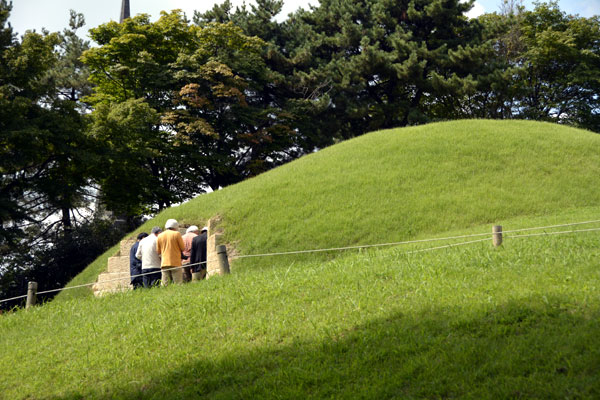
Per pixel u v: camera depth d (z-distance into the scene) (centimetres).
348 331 755
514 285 780
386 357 656
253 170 4056
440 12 4225
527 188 1956
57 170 3306
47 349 951
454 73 3981
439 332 686
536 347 593
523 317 672
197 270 1474
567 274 795
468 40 4381
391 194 1961
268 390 634
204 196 2359
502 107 4378
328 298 905
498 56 4419
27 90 3027
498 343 623
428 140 2358
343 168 2212
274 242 1759
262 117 4047
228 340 821
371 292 884
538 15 4744
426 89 4191
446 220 1770
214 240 1773
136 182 3512
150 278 1381
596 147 2298
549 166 2117
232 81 3806
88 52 3672
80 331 1005
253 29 4450
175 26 3862
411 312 761
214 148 3928
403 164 2175
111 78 3828
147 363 797
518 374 551
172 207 2319
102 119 3259
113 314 1067
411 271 963
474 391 535
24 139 2823
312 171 2230
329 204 1933
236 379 689
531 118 4431
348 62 4159
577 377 521
